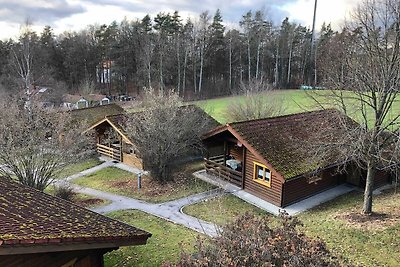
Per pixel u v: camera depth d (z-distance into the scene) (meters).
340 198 18.39
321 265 6.51
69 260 7.86
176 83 60.22
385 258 11.64
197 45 60.84
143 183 21.86
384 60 13.28
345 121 15.10
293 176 17.16
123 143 26.53
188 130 23.31
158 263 12.08
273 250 6.53
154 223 15.98
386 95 13.41
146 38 61.91
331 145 16.05
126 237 7.83
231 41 62.91
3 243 5.47
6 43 59.75
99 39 66.88
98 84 66.38
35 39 59.06
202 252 6.83
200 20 77.88
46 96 47.72
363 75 13.73
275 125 20.53
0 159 17.52
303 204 17.86
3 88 46.53
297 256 6.41
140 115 23.09
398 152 14.12
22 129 17.62
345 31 15.47
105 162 27.28
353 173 20.00
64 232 6.87
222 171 21.55
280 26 66.56
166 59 59.69
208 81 62.16
